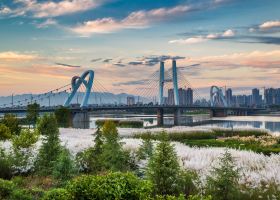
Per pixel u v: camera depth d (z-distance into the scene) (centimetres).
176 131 6419
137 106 13838
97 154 2669
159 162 1736
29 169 2516
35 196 1723
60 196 1324
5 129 4156
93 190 1230
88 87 14838
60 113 8750
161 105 14738
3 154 2511
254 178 1806
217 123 14125
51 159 2456
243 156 2616
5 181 1680
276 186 1703
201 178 1798
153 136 5269
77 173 2325
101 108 13150
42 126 4069
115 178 1278
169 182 1712
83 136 4928
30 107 7088
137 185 1267
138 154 2684
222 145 4688
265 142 4944
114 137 2561
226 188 1650
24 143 2770
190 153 2719
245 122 15250
